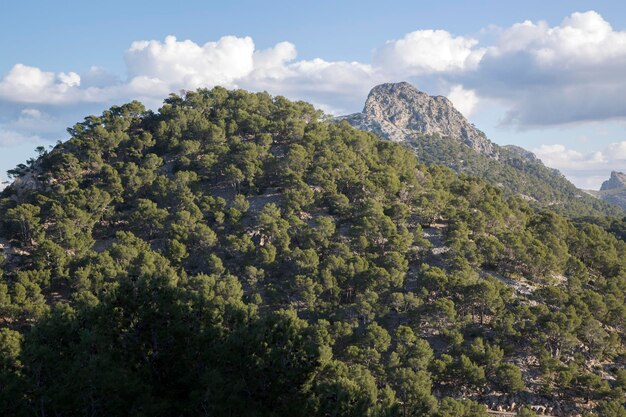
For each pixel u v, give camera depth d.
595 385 85.94
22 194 160.75
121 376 36.50
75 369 36.31
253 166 150.12
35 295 103.06
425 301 103.31
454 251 117.94
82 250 122.88
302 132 175.75
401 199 146.62
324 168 151.00
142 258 111.69
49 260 115.31
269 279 114.94
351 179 147.00
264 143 170.38
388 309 99.88
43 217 137.75
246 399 39.28
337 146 168.12
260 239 127.31
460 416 70.94
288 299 106.19
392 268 107.75
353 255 116.38
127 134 183.12
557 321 95.69
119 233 125.75
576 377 88.44
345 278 107.69
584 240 139.12
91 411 36.97
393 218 133.62
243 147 157.38
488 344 90.69
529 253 121.25
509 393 87.00
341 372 59.88
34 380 38.47
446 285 102.88
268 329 44.44
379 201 140.50
